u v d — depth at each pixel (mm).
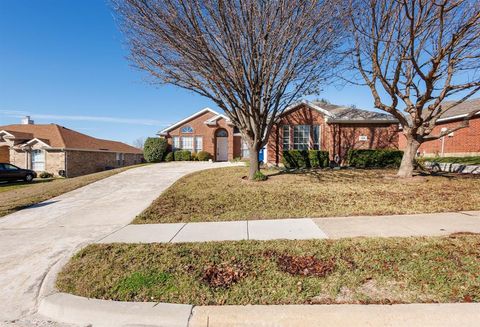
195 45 8305
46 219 7438
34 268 4227
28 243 5402
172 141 26422
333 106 20625
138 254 4363
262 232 5352
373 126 17141
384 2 8867
